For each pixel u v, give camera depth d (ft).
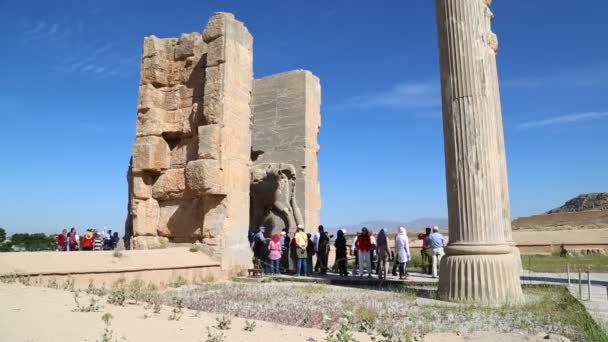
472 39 40.11
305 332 22.09
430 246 60.18
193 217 57.72
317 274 64.54
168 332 20.02
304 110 82.17
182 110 61.26
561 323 27.76
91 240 71.92
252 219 79.00
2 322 19.19
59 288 34.35
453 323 28.14
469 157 38.60
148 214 60.03
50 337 17.67
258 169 79.41
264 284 49.34
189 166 55.72
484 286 35.96
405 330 24.13
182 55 62.69
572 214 228.84
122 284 40.88
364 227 57.82
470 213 37.91
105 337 16.57
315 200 82.12
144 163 59.62
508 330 26.09
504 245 37.27
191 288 44.60
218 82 57.21
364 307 31.96
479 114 39.06
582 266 73.82
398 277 59.21
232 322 23.61
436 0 42.73
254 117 86.89
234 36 59.77
